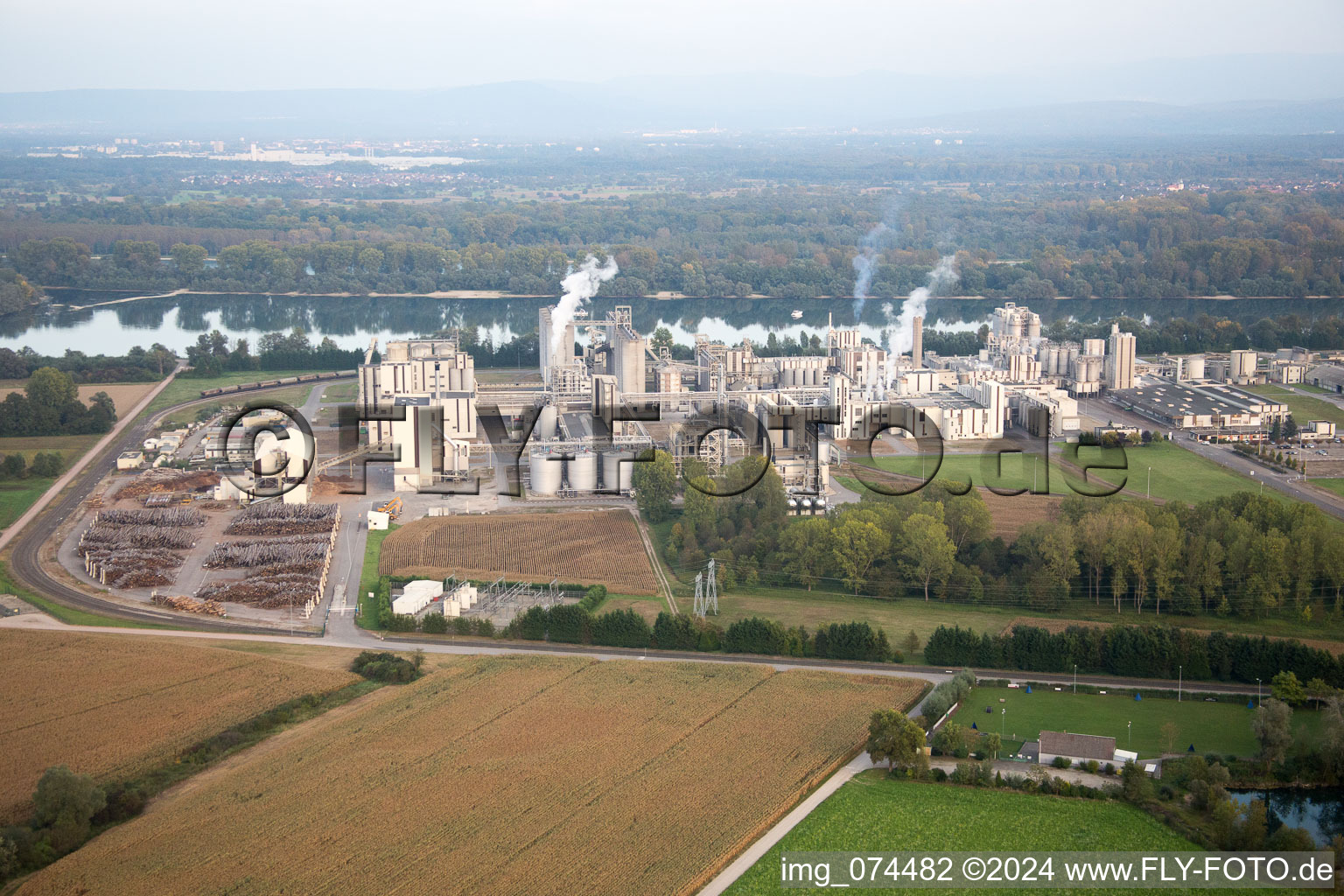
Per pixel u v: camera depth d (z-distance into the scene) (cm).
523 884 19200
